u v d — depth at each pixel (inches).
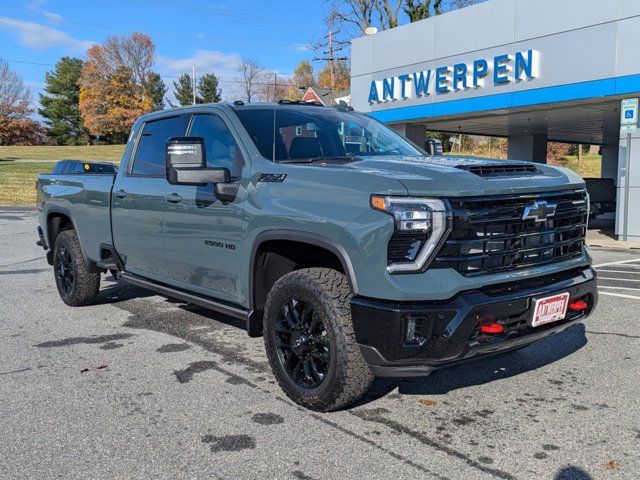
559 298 143.8
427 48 651.5
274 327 155.9
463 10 609.0
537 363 187.2
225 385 169.9
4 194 1063.6
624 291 297.9
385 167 147.9
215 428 141.9
